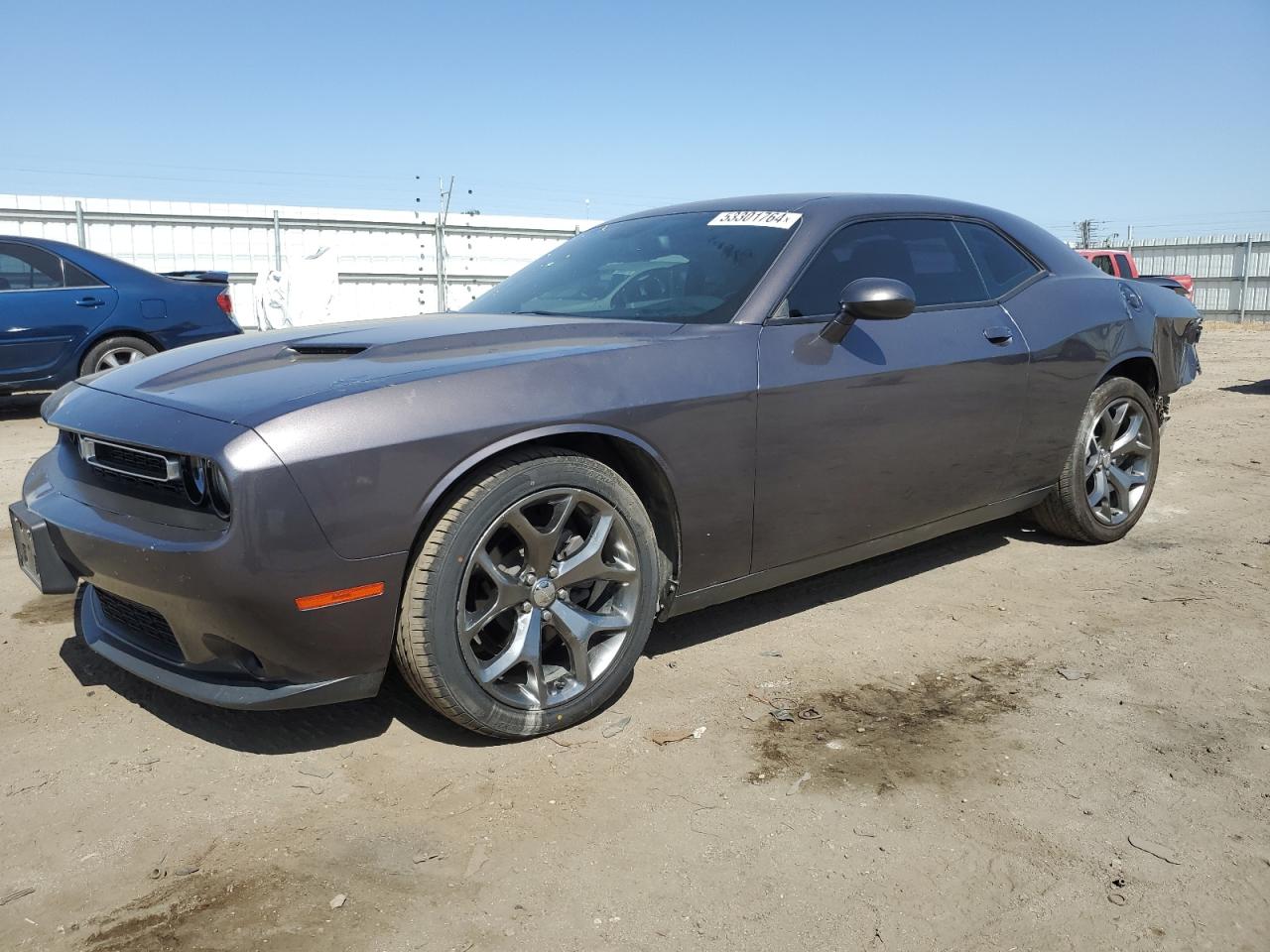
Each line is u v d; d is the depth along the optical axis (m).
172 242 15.11
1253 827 2.20
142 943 1.81
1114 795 2.33
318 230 16.08
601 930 1.85
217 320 8.77
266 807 2.26
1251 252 28.91
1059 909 1.92
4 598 3.62
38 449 6.80
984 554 4.25
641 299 3.19
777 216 3.34
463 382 2.37
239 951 1.79
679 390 2.69
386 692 2.86
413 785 2.35
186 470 2.25
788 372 2.92
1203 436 7.27
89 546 2.38
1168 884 2.00
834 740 2.59
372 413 2.23
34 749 2.52
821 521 3.11
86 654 3.11
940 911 1.92
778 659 3.11
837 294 3.18
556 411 2.46
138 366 2.85
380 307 16.80
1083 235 52.97
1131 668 3.05
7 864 2.05
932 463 3.40
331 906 1.91
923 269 3.54
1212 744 2.57
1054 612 3.55
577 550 2.60
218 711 2.73
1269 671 3.03
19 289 7.84
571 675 2.63
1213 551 4.29
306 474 2.14
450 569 2.33
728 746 2.55
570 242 3.95
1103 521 4.31
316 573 2.17
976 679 2.97
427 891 1.96
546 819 2.21
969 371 3.45
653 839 2.14
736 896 1.95
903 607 3.60
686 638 3.30
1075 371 3.93
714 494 2.80
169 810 2.25
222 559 2.13
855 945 1.82
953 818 2.23
